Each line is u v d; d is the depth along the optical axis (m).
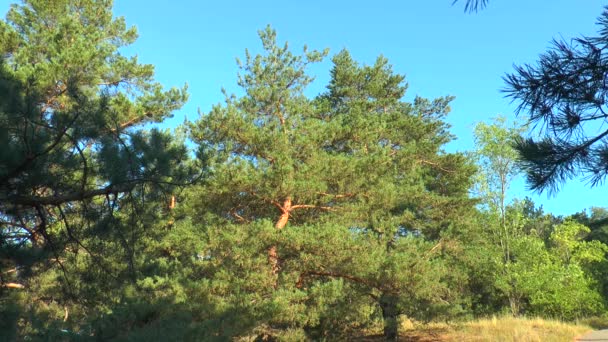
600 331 22.73
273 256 14.78
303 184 14.91
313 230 14.27
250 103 17.28
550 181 3.96
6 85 5.56
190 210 14.63
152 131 6.66
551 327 23.38
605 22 3.41
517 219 31.84
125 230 7.50
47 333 7.18
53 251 7.34
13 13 16.66
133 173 6.17
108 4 18.86
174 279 12.52
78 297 8.71
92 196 6.51
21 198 6.03
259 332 13.71
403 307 17.05
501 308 33.34
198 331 8.67
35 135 5.67
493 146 30.59
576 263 31.50
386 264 14.74
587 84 3.59
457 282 23.16
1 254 6.68
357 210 16.39
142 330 7.77
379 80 26.75
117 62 15.27
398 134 23.64
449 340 21.20
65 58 10.66
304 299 14.15
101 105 6.29
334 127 17.27
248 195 15.56
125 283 8.70
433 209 22.80
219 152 14.79
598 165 3.77
